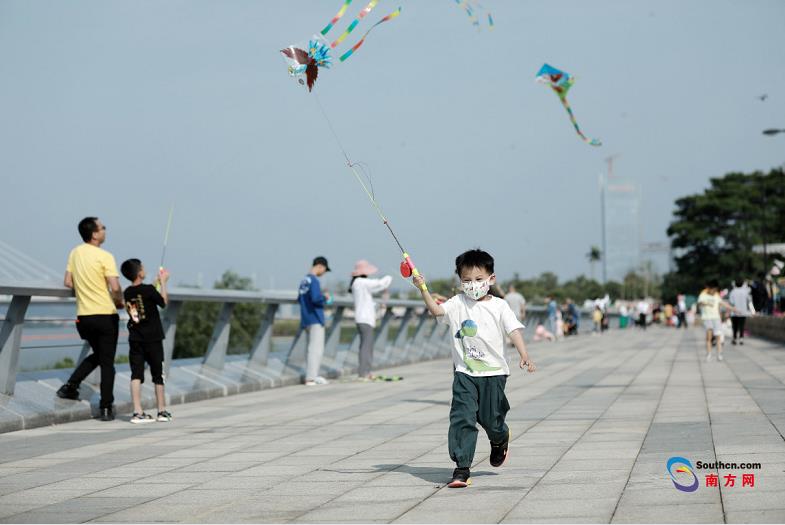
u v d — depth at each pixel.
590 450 9.41
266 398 17.41
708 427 10.77
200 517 6.87
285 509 7.07
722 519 6.20
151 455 10.14
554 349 35.56
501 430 7.95
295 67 8.15
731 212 113.19
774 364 21.92
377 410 14.45
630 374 20.41
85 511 7.19
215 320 21.56
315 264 20.88
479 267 7.87
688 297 94.81
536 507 6.81
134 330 13.59
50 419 13.16
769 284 42.34
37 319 13.89
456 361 7.93
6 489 8.18
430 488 7.74
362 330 21.47
